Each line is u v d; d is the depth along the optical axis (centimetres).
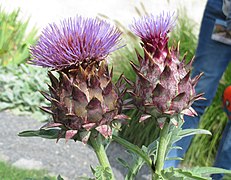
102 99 189
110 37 184
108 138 198
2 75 635
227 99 362
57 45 181
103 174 191
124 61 556
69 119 188
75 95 186
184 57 203
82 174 486
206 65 405
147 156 205
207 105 411
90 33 182
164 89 194
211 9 392
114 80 536
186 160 512
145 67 200
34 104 592
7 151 508
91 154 519
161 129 203
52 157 506
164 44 198
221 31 392
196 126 410
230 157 399
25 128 555
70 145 529
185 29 579
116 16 905
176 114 198
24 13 882
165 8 891
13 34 694
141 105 200
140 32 200
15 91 604
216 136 513
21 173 471
